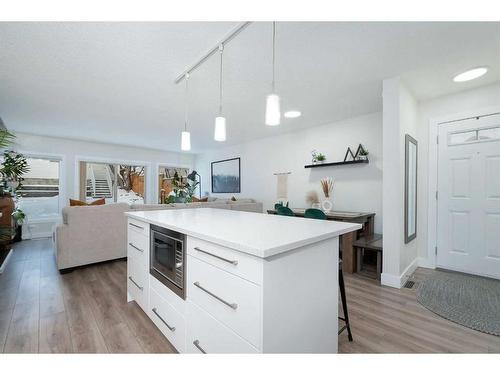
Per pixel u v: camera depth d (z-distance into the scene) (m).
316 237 1.12
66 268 2.91
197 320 1.28
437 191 3.03
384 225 2.55
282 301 1.01
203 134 5.06
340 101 3.14
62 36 1.78
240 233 1.17
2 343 1.58
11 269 3.06
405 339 1.63
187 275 1.36
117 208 3.30
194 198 5.72
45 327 1.77
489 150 2.68
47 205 5.31
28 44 1.88
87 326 1.79
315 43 1.88
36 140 5.09
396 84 2.45
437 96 2.98
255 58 2.09
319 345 1.22
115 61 2.14
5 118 3.87
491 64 2.20
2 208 3.92
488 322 1.82
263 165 5.49
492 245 2.67
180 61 2.14
